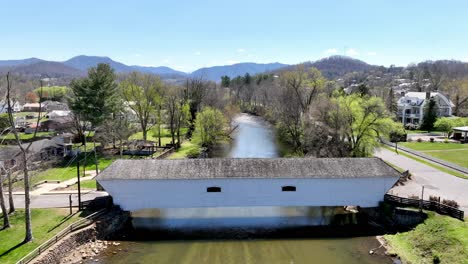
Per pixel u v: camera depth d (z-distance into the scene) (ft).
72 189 124.98
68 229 87.40
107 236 95.14
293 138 196.24
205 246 90.02
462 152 185.68
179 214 112.06
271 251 87.25
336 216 110.11
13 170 142.72
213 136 216.33
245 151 205.46
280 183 104.27
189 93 262.06
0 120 155.02
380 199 106.01
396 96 379.96
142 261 82.23
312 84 217.56
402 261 80.89
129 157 186.39
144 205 103.76
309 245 90.48
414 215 96.02
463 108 347.97
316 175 103.81
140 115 233.35
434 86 447.83
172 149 204.44
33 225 90.79
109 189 102.73
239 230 99.86
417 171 144.36
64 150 191.93
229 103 359.66
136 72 283.59
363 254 85.35
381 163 109.09
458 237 81.87
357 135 157.17
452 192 115.75
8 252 77.20
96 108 195.21
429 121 286.87
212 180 103.30
